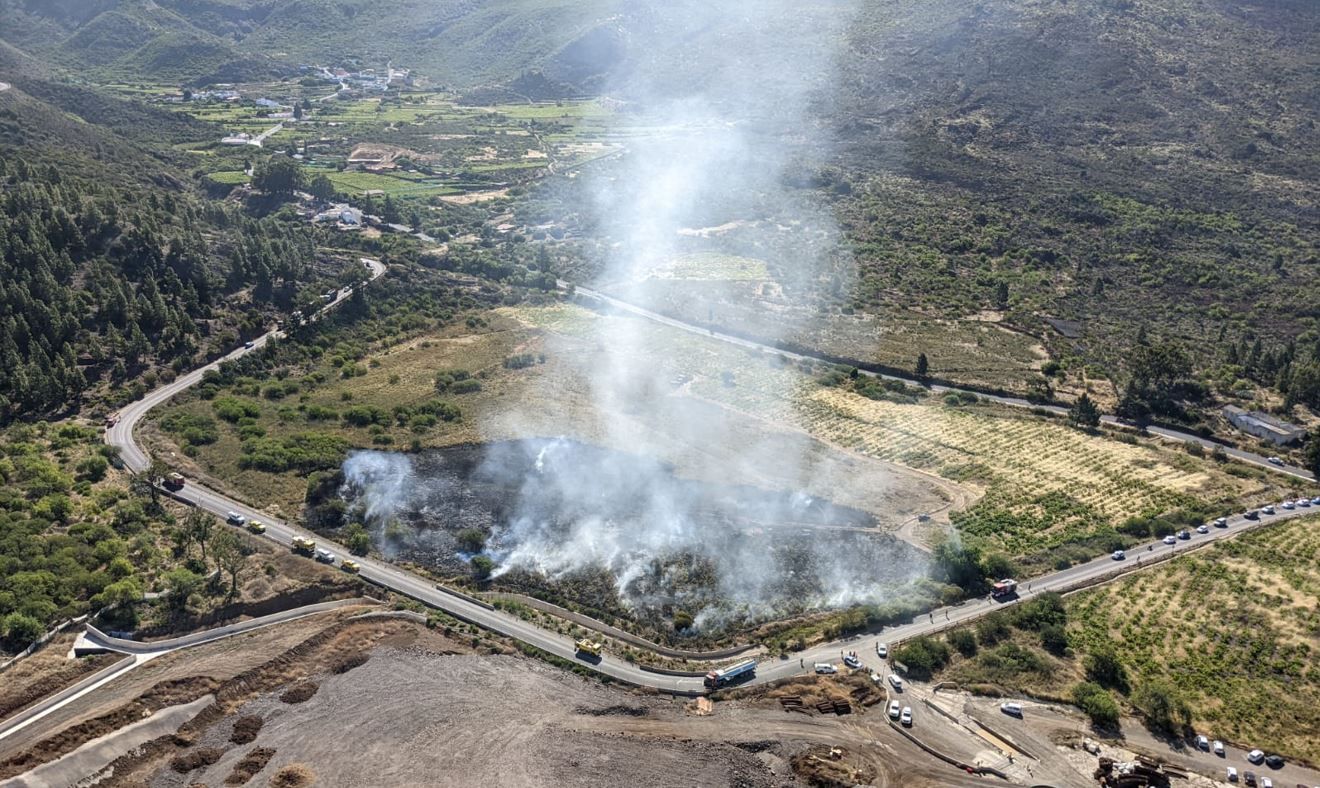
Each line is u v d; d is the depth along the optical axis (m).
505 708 105.19
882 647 118.06
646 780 95.81
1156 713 105.06
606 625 124.56
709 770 97.50
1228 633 120.94
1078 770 99.12
